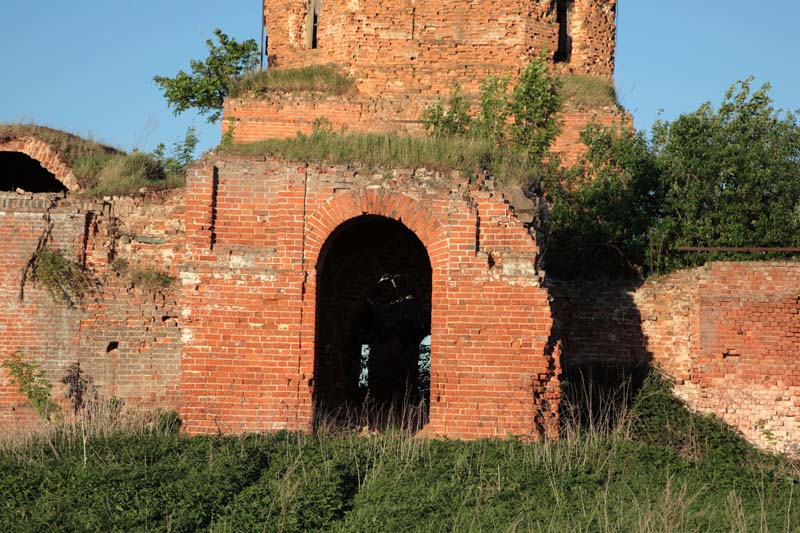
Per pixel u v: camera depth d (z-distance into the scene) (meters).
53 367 19.17
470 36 26.92
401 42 27.05
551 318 15.67
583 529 12.20
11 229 19.52
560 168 25.48
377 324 24.45
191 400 15.73
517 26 26.77
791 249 20.67
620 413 19.12
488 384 15.53
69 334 19.27
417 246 20.41
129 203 19.97
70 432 15.91
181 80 29.94
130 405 19.12
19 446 15.05
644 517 12.39
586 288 21.31
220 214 16.14
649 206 23.33
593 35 28.06
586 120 26.03
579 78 27.08
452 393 15.56
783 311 20.27
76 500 12.55
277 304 15.87
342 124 25.81
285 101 26.67
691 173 23.31
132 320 19.45
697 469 15.06
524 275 15.68
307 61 27.97
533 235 15.81
